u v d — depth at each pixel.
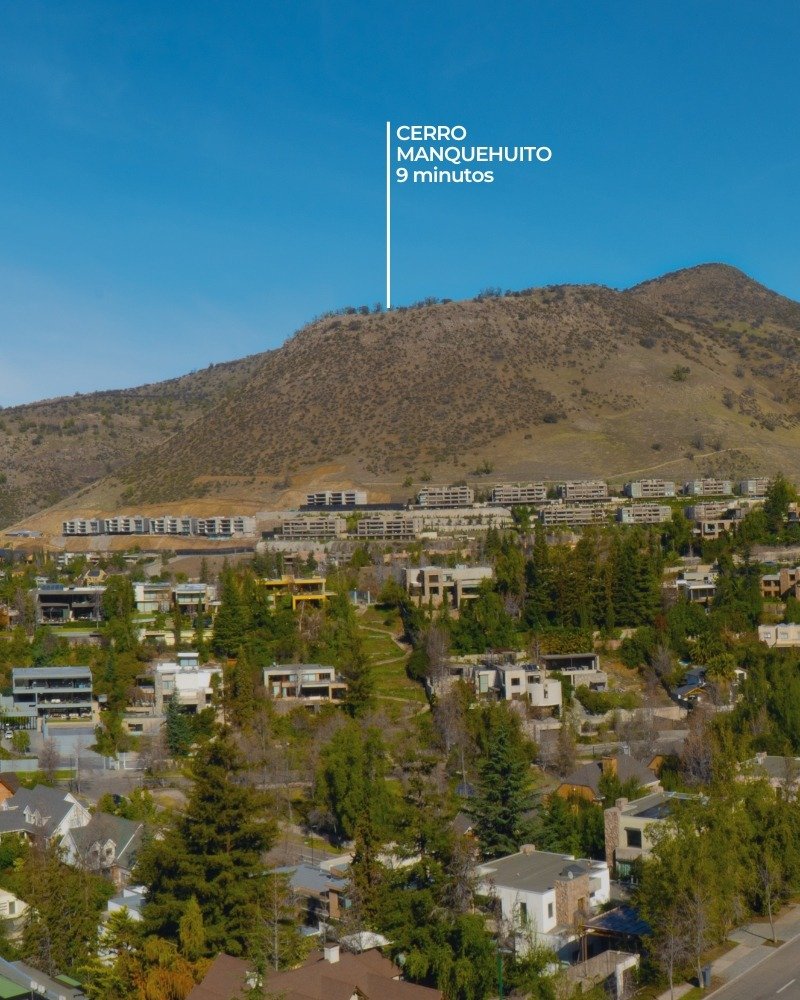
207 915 89.25
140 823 115.62
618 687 178.62
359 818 100.69
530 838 107.88
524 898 88.62
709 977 81.94
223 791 93.25
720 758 109.56
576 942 87.81
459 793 127.19
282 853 114.69
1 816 122.06
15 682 167.00
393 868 92.88
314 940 88.12
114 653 179.38
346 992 72.00
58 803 121.31
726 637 189.88
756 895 94.69
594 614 196.75
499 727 141.50
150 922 88.44
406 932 84.00
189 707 164.50
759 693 150.12
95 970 83.81
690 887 84.25
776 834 96.12
